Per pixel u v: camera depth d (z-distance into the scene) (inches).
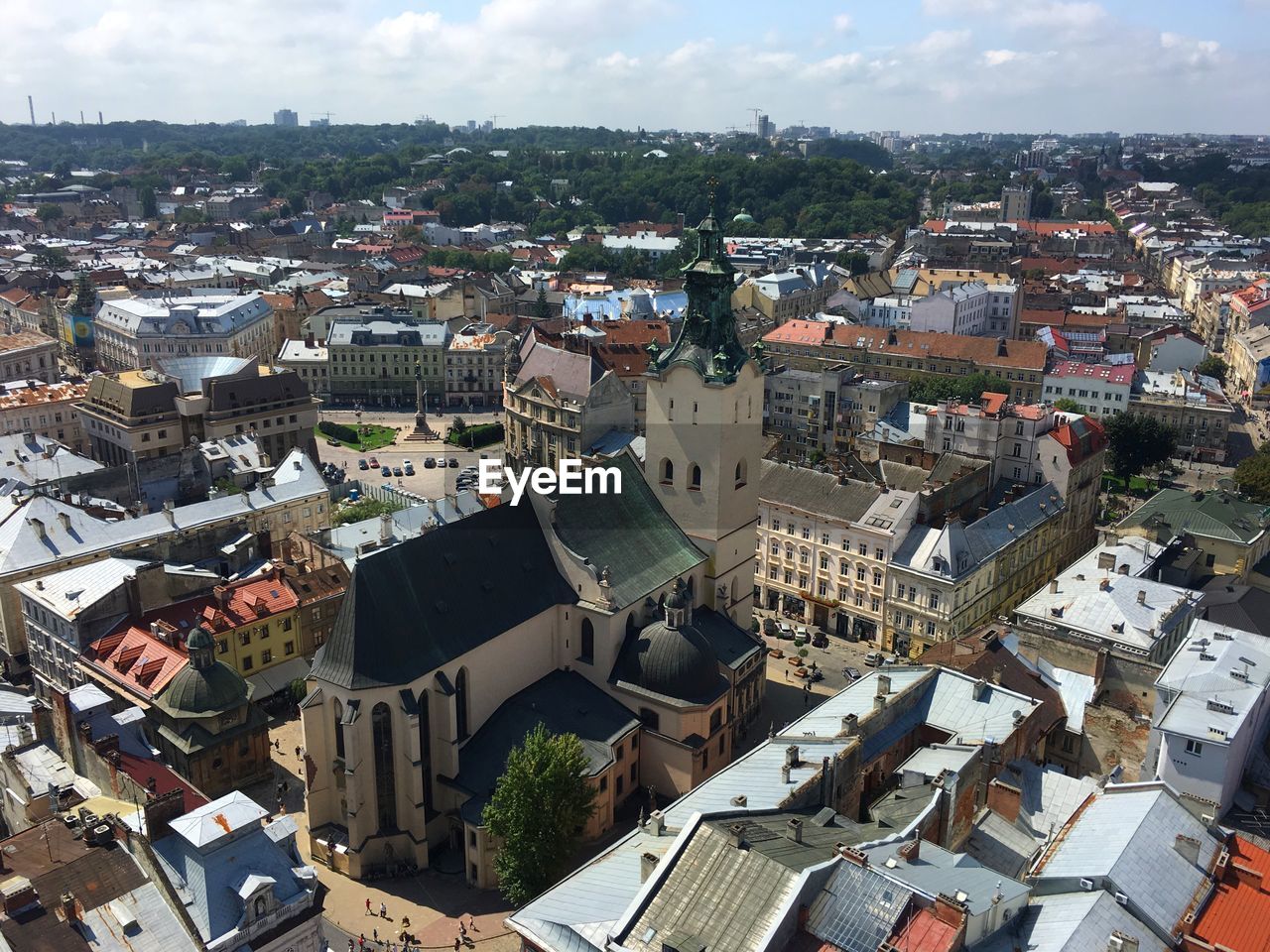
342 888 4205.2
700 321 5147.6
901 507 6250.0
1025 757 3730.3
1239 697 3828.7
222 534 6195.9
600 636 4761.3
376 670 4136.3
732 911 2608.3
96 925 3009.4
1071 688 4288.9
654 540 5236.2
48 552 6013.8
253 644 5546.3
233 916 3065.9
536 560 4847.4
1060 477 7155.5
